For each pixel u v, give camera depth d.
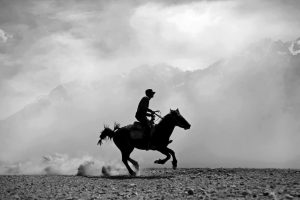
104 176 16.89
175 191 11.28
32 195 11.67
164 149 16.81
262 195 9.60
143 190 12.03
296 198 8.96
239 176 14.10
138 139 16.95
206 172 16.64
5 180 15.41
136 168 17.42
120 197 10.82
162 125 16.81
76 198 10.77
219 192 10.57
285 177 13.06
